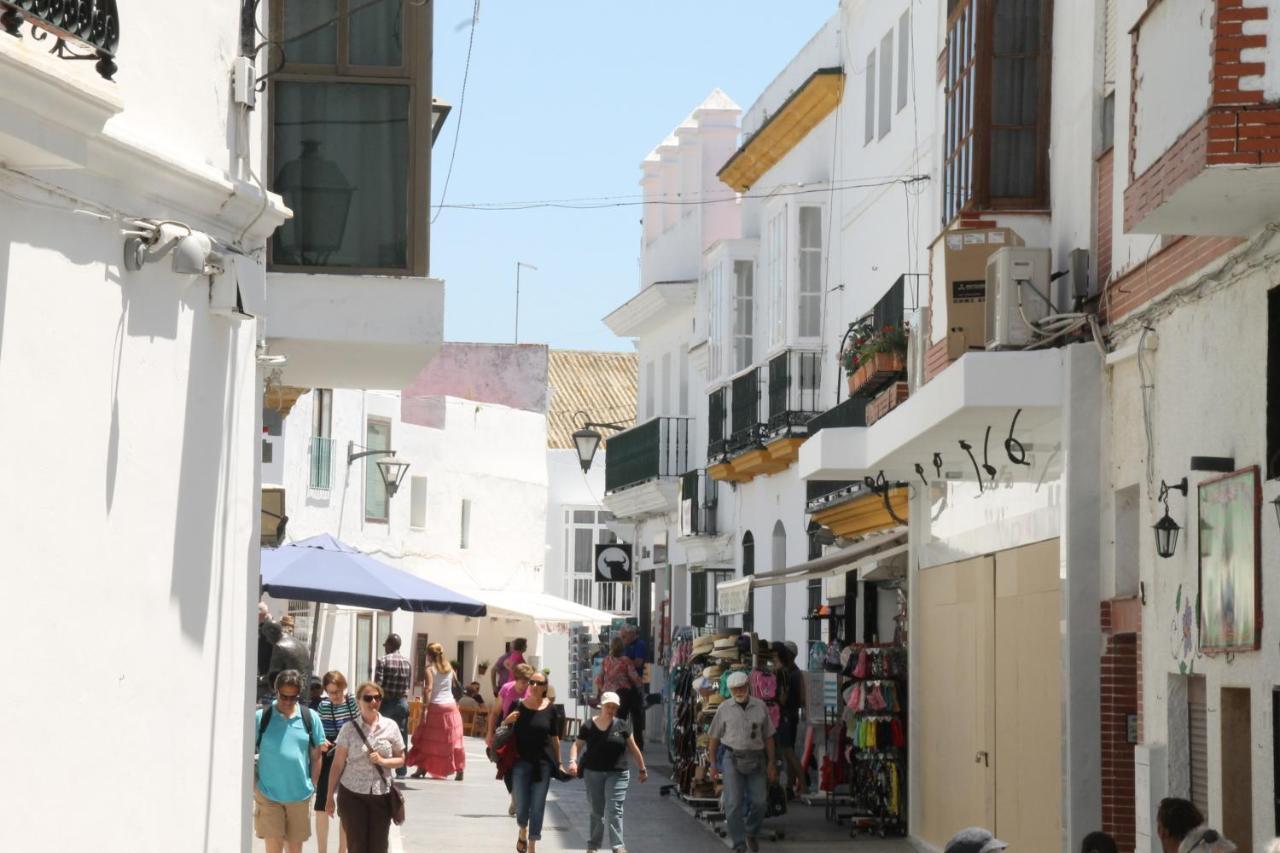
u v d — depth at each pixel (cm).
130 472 1066
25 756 956
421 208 1603
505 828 2544
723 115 4412
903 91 2892
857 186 3120
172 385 1120
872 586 2953
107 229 1034
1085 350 1675
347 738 1888
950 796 2212
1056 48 1861
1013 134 1891
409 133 1614
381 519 5234
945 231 1903
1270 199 1207
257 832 1811
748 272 3778
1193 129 1155
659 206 4853
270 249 1588
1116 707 1656
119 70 1071
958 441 1934
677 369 4559
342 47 1614
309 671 2245
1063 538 1683
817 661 2948
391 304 1581
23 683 955
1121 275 1627
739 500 3872
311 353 1620
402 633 5366
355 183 1602
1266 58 1120
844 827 2536
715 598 4084
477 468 5775
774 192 3488
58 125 907
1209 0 1139
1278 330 1280
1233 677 1349
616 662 3331
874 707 2448
